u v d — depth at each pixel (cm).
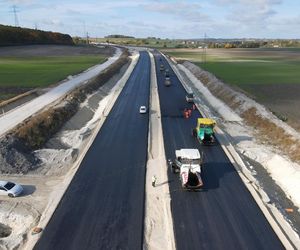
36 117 5038
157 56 17612
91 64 12625
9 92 7162
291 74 10306
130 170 3747
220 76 9844
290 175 3722
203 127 4484
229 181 3538
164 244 2580
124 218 2869
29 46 19500
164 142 4591
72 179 3528
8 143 4025
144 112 5972
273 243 2591
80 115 5962
